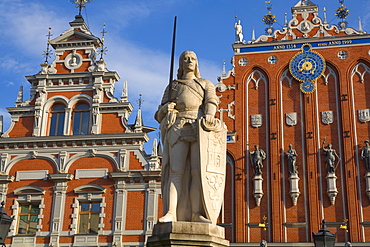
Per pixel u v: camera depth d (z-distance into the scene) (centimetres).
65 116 3089
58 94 3144
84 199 2902
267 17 3256
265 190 2909
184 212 853
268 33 3225
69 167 2978
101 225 2831
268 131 3027
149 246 811
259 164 2936
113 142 2988
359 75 3062
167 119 890
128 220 2823
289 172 2912
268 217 2853
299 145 2975
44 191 2948
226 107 3106
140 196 2869
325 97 3048
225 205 2911
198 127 860
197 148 863
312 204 2844
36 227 2884
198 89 909
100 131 3022
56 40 3256
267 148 2995
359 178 2856
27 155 3039
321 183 2881
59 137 3017
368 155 2870
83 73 3141
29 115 3141
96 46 3278
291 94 3084
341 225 2770
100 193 2903
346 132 2952
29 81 3209
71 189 2933
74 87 3141
